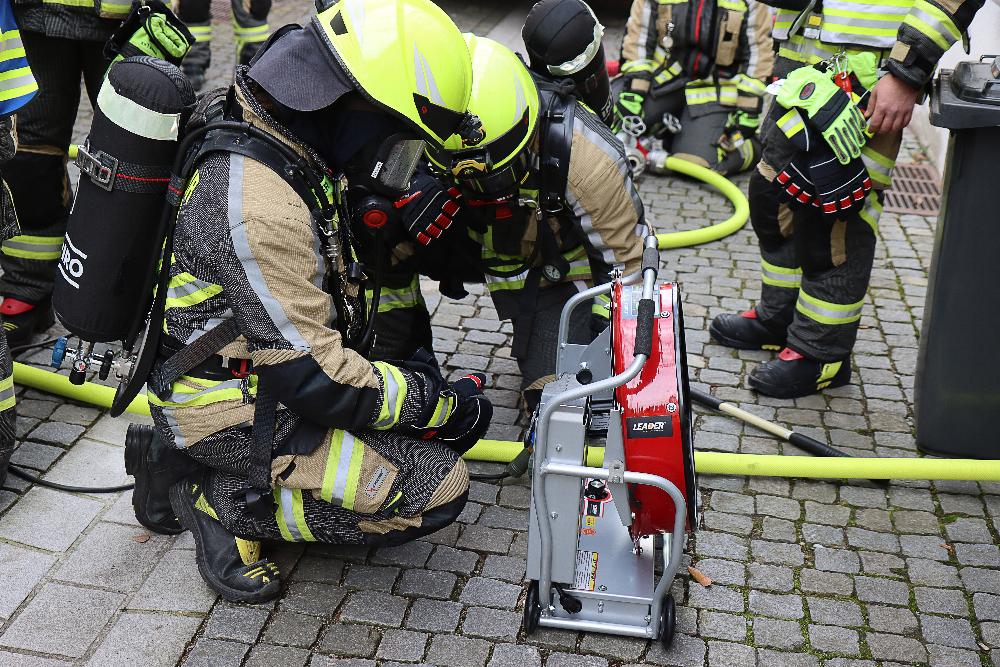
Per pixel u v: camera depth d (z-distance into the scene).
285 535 2.56
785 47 3.56
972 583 2.81
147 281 2.31
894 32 3.20
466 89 2.22
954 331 3.15
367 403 2.32
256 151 2.13
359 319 2.51
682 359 2.38
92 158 2.22
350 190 2.47
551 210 2.82
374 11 2.12
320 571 2.78
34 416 3.39
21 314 3.74
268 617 2.61
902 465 3.14
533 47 2.92
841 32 3.26
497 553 2.89
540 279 3.13
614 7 8.51
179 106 2.22
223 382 2.35
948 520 3.07
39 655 2.45
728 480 3.23
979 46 5.31
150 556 2.80
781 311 3.87
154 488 2.75
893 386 3.81
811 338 3.60
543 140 2.75
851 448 3.44
